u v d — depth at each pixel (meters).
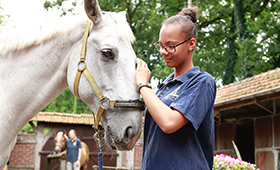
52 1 17.50
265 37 14.77
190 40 1.91
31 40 2.29
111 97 2.03
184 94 1.79
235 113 8.96
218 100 7.95
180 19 1.91
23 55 2.32
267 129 7.78
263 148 7.91
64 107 32.22
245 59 14.30
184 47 1.90
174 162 1.79
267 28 13.95
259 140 8.11
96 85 2.08
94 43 2.12
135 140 2.05
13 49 2.32
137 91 2.02
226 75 16.44
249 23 14.58
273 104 7.51
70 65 2.20
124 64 2.04
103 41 2.08
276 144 7.36
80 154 9.73
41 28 2.30
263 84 7.21
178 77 1.93
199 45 19.36
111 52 2.05
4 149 2.31
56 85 2.30
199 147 1.84
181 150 1.81
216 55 17.25
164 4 18.16
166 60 1.93
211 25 20.20
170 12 18.00
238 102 7.25
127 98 1.99
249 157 9.76
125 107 1.98
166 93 1.95
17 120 2.31
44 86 2.30
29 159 12.34
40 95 2.29
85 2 2.08
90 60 2.12
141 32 18.80
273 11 17.03
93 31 2.16
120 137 1.99
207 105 1.80
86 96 2.12
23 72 2.29
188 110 1.74
